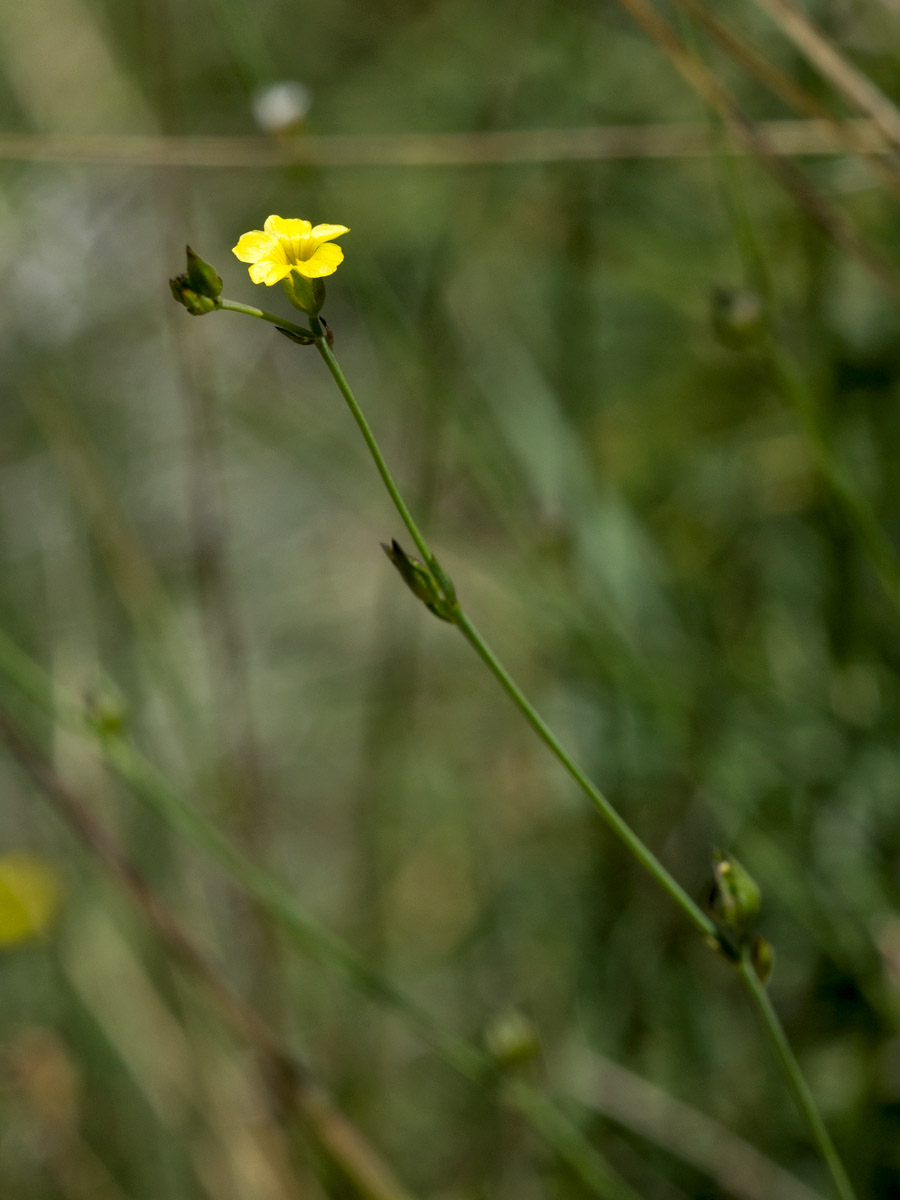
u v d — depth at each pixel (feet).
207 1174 2.18
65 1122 2.23
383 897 2.72
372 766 2.77
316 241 1.78
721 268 2.63
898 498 2.29
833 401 2.40
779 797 2.23
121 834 2.63
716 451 2.67
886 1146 2.13
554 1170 2.19
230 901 2.45
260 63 2.35
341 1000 2.53
